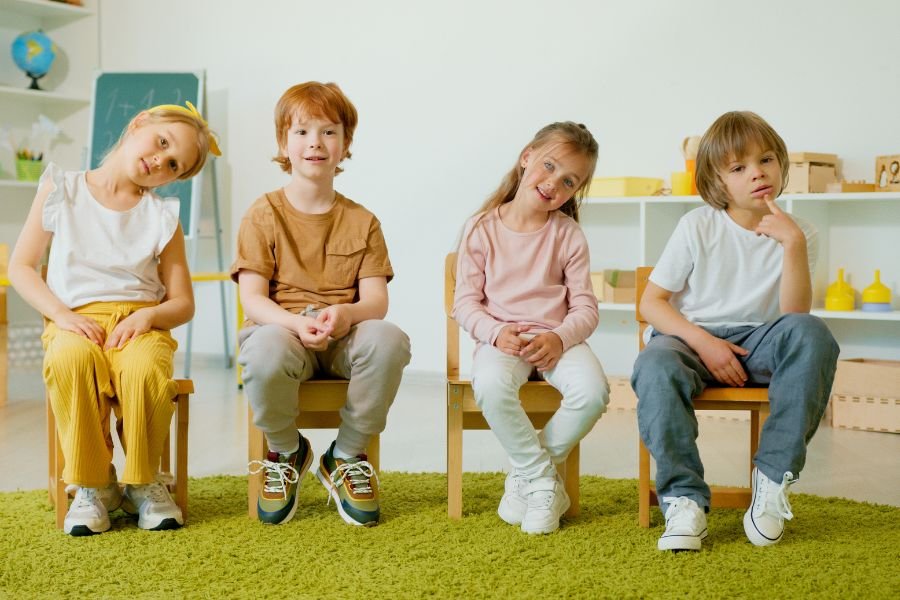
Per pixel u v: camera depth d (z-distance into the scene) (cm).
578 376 161
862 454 237
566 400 162
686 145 300
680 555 150
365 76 370
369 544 156
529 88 341
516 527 166
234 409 296
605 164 331
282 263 176
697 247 172
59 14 416
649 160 324
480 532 162
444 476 207
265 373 159
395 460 228
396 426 273
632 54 324
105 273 172
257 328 166
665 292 174
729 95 311
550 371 166
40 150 407
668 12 318
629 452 237
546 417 179
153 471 162
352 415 167
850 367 271
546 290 174
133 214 176
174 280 178
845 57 295
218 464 222
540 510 162
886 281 294
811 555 150
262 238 176
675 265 173
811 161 286
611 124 329
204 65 402
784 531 164
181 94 380
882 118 291
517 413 162
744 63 309
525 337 167
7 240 402
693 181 298
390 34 364
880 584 136
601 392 160
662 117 321
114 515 173
